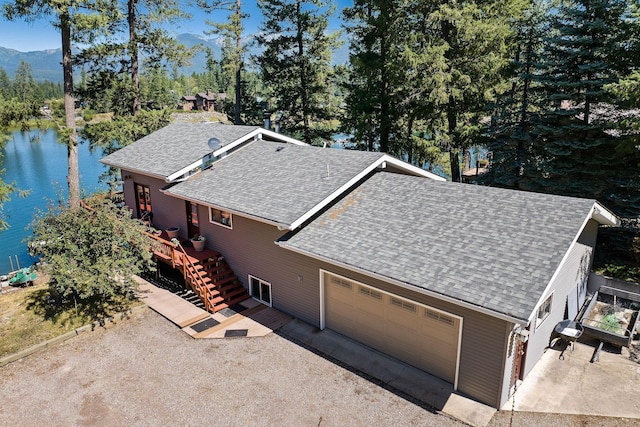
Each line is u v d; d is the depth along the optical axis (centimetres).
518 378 1027
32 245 1300
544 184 1880
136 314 1397
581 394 990
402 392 1011
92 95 2514
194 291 1498
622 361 1110
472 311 936
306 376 1073
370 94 2378
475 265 961
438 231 1109
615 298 1360
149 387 1041
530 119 1936
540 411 939
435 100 2031
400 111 2336
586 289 1446
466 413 938
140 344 1225
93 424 927
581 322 1224
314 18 2895
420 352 1081
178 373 1091
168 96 8812
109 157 2045
